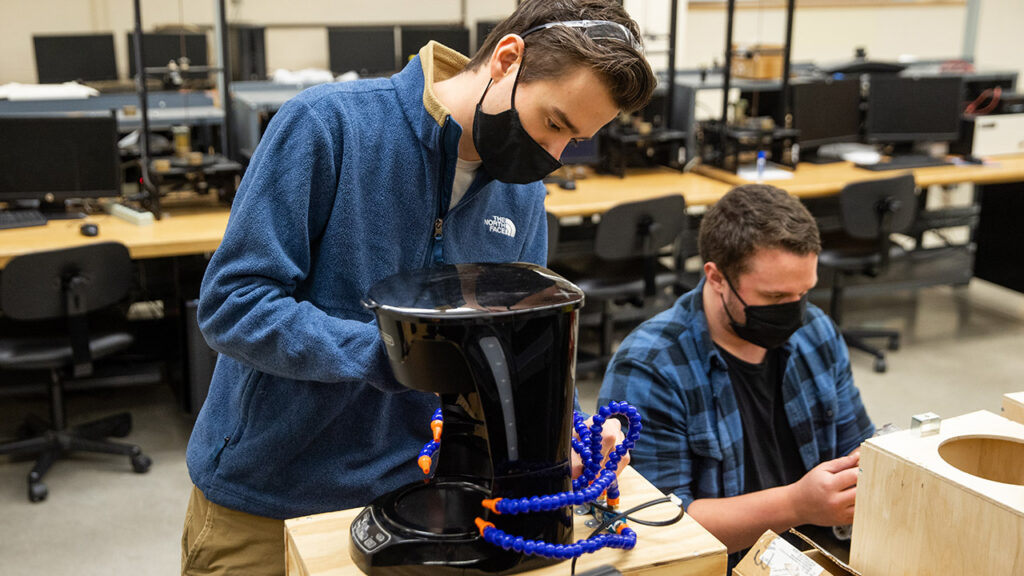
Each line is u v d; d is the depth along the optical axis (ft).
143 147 12.07
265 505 3.82
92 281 9.73
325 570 2.63
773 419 5.41
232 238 3.35
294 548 2.80
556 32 3.12
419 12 24.09
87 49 19.74
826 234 14.97
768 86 14.84
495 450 2.59
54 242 10.51
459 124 3.50
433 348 2.54
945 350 14.48
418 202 3.61
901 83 15.51
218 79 14.38
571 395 2.70
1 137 11.52
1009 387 13.00
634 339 5.28
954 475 2.74
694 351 5.17
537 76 3.19
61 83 19.61
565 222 15.85
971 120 15.60
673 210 12.09
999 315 16.17
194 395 10.94
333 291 3.56
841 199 13.00
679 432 5.07
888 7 23.25
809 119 15.02
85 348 9.90
